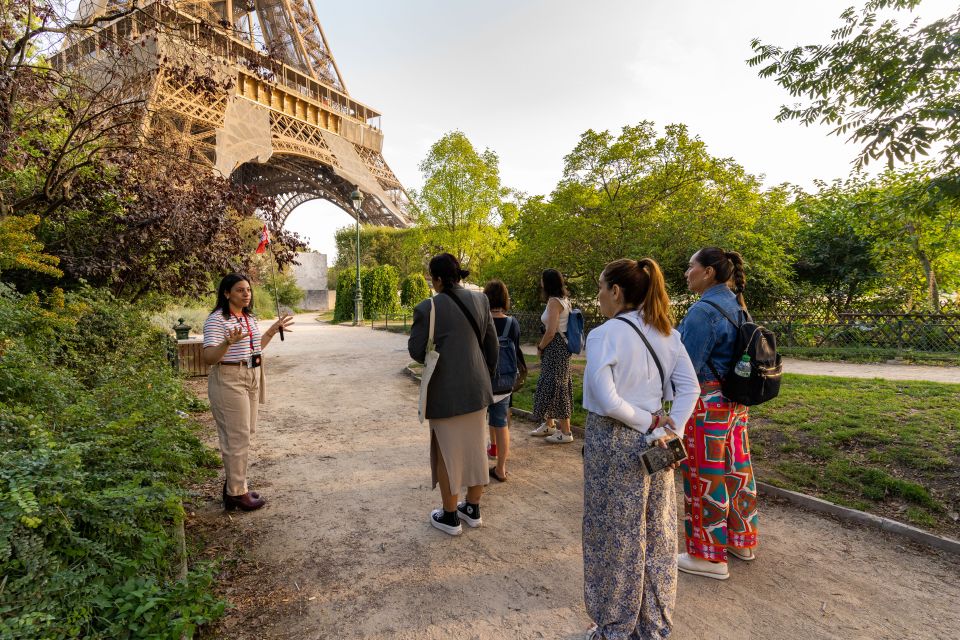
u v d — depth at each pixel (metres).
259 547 2.87
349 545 2.91
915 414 4.68
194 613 1.98
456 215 22.83
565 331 4.74
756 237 10.35
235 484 3.32
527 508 3.43
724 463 2.52
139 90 6.47
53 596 1.63
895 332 10.38
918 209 3.75
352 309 27.05
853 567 2.60
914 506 3.15
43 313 4.35
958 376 7.45
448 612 2.26
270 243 7.73
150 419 3.37
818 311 13.45
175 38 6.40
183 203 6.45
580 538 2.99
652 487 1.83
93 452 2.51
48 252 6.35
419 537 3.01
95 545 1.81
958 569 2.56
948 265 11.94
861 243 12.72
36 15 5.51
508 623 2.17
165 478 2.71
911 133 3.35
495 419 3.91
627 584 1.79
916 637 2.04
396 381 8.75
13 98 5.39
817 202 14.06
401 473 4.16
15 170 5.89
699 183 8.98
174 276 7.46
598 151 9.32
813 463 3.91
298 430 5.52
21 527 1.66
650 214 9.11
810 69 4.21
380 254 41.38
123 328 5.88
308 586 2.47
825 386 6.39
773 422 4.82
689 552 2.60
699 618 2.18
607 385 1.72
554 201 9.98
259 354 3.45
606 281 1.94
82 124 5.93
